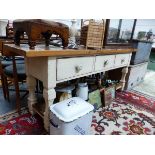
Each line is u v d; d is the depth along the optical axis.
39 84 1.87
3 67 1.78
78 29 1.68
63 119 1.03
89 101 1.62
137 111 1.78
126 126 1.48
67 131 1.07
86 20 1.53
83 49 1.26
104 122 1.52
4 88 1.77
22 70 1.60
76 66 1.24
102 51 1.41
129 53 2.01
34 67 1.23
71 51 1.12
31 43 1.01
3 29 2.96
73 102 1.20
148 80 3.10
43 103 1.52
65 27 1.18
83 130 1.20
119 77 2.26
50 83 1.10
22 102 1.79
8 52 1.31
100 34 1.35
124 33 2.07
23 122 1.43
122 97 2.13
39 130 1.34
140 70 2.64
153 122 1.58
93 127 1.43
